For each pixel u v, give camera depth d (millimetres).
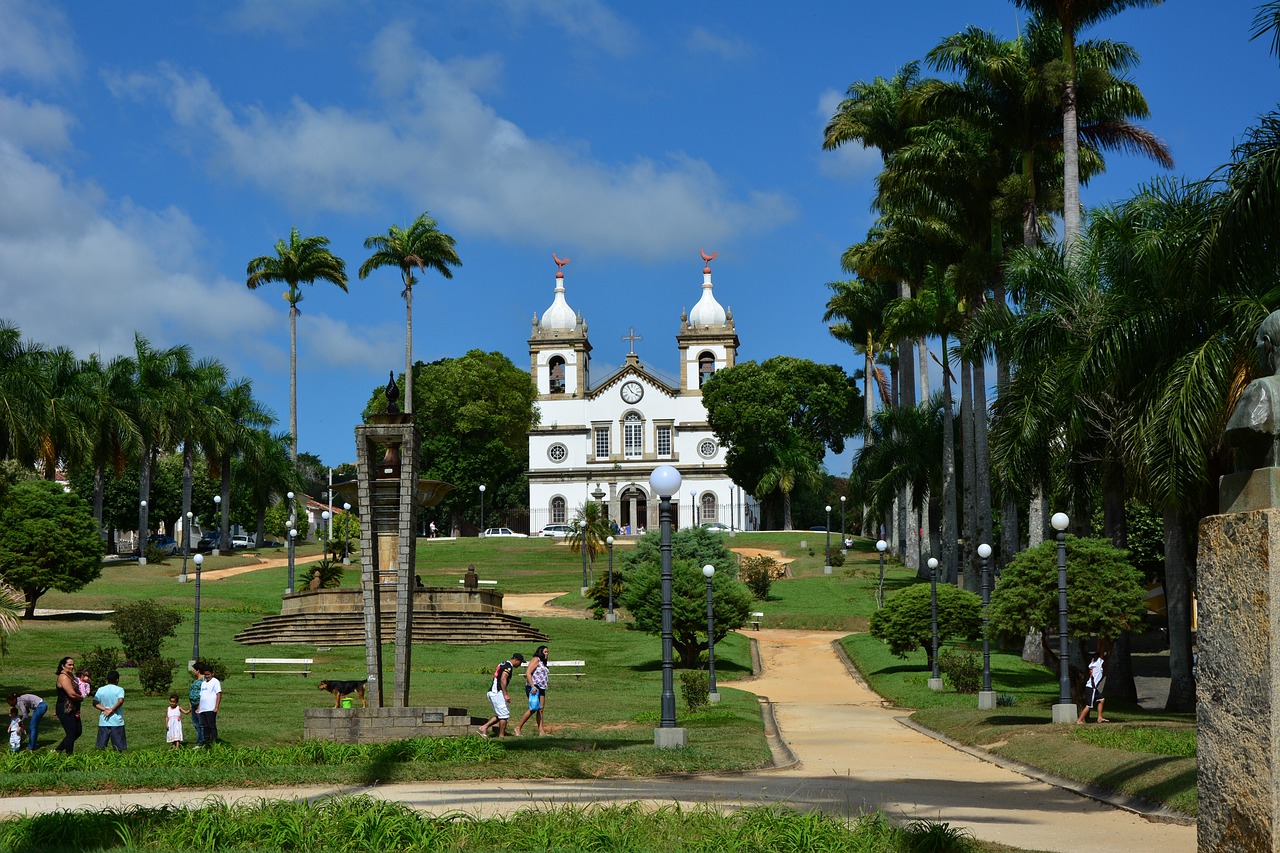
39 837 11000
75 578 46500
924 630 37594
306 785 15445
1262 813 7000
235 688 31359
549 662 37844
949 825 12578
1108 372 24188
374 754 17578
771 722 27328
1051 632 26953
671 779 16750
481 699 29688
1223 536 7465
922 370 60188
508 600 59438
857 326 72375
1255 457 7520
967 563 45469
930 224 44312
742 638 48250
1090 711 26625
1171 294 20078
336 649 40812
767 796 14742
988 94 38656
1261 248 18078
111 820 11484
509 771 16469
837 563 71000
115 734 19641
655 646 44500
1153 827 12820
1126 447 24953
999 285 41000
